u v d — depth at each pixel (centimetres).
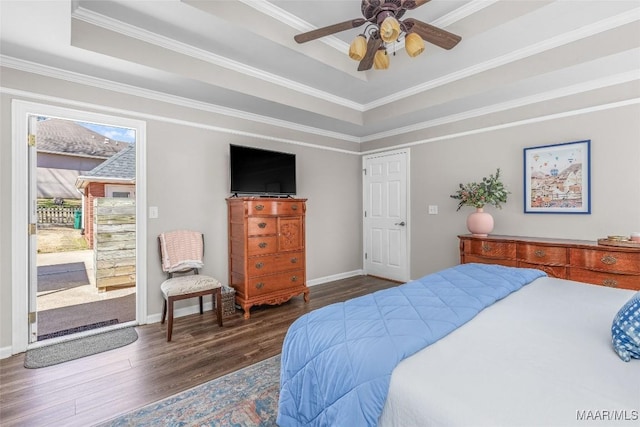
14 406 171
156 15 206
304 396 116
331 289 409
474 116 352
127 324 285
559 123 292
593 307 142
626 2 197
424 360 98
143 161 287
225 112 338
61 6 162
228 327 282
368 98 374
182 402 173
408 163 422
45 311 328
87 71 241
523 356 97
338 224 464
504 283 174
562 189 292
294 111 345
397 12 183
